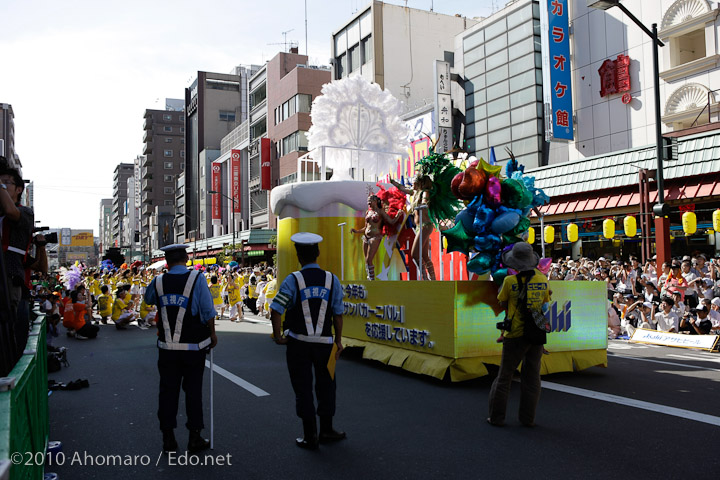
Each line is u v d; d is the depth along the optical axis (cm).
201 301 474
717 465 421
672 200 1762
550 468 421
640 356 966
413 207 921
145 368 886
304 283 484
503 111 2636
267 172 4984
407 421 550
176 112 10781
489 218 709
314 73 4625
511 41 2588
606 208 1947
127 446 491
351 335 948
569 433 504
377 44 3562
